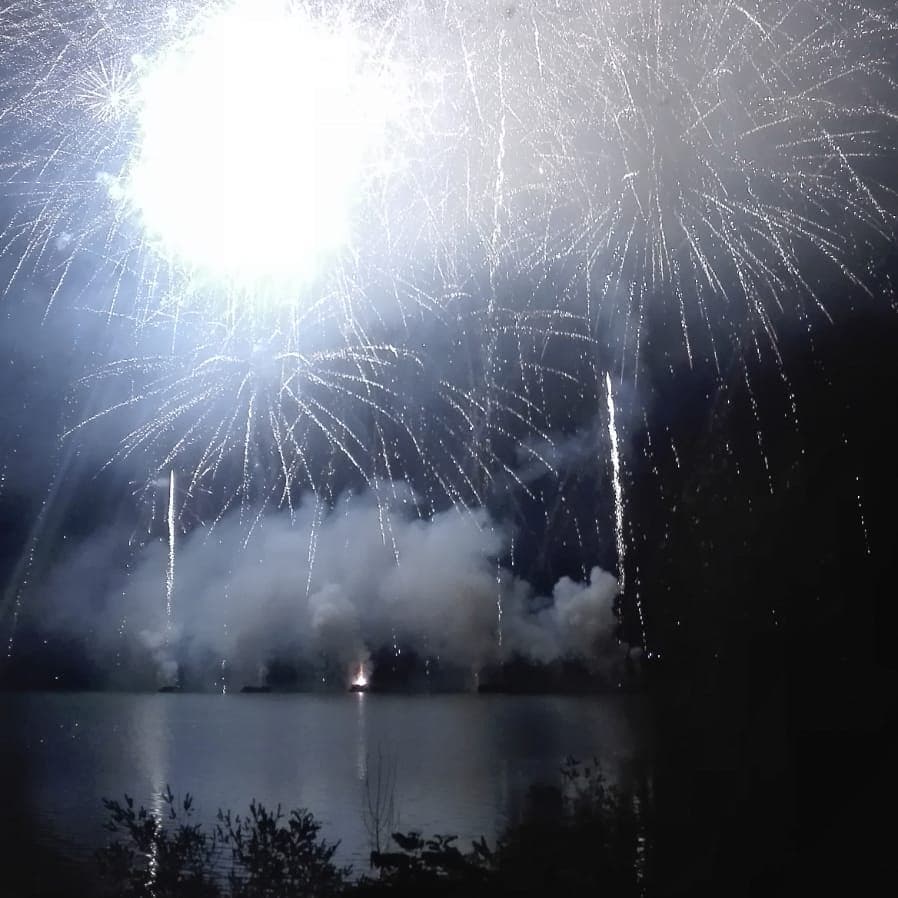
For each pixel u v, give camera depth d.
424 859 9.09
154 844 11.06
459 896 8.55
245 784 18.86
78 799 17.30
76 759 22.59
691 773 13.61
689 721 18.20
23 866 12.20
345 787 18.23
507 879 8.68
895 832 8.18
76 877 11.70
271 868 9.66
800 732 9.34
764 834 8.64
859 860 8.02
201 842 10.55
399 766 20.69
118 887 10.93
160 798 17.38
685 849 8.81
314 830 9.97
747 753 9.84
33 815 15.70
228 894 9.59
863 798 8.55
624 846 9.08
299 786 18.31
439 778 18.86
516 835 9.58
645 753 19.70
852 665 11.01
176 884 9.90
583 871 8.62
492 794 16.84
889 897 7.54
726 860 8.48
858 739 9.09
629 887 8.35
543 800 11.00
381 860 9.22
